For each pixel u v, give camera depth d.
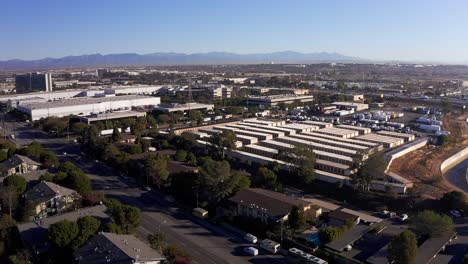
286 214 69.56
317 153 110.44
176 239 66.19
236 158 113.75
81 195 79.81
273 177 90.25
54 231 57.38
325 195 89.12
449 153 123.12
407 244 54.16
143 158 103.31
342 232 66.56
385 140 130.25
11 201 72.75
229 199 77.75
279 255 61.84
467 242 65.38
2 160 103.12
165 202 82.94
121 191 88.62
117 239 56.50
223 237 67.69
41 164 100.94
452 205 78.25
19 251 57.53
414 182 94.50
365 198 84.50
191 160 104.81
